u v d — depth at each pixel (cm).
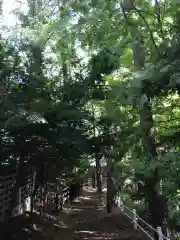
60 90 739
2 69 620
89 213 1556
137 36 582
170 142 580
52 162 752
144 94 511
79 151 769
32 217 1023
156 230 732
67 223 1234
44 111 661
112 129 827
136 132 689
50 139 676
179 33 475
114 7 599
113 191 1472
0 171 707
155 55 499
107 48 641
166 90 498
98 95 750
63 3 620
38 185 938
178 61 439
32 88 649
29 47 648
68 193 1692
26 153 686
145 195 747
